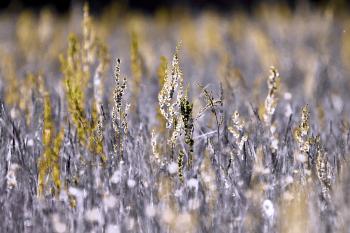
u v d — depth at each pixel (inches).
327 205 297.3
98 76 424.5
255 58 842.2
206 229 279.6
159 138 368.5
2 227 287.4
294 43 946.7
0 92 486.9
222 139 340.2
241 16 1136.8
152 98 475.8
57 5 1765.5
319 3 1403.8
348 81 671.1
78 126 343.6
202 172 319.0
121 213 293.3
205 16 1323.8
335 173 321.1
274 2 1453.0
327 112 501.4
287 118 428.1
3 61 634.8
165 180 307.7
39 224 285.4
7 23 1435.8
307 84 596.4
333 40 915.4
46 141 334.3
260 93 537.0
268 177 315.6
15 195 305.6
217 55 885.2
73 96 356.8
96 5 1476.4
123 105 414.3
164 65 383.2
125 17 1414.9
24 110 404.8
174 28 1291.8
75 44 418.9
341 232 274.5
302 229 273.1
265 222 284.4
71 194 301.9
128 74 643.5
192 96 472.4
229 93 457.1
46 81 553.6
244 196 299.0
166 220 279.7
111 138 339.0
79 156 333.7
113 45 1025.5
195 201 291.1
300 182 311.1
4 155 340.5
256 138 347.9
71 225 284.5
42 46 851.4
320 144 359.9
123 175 315.6
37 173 324.5
